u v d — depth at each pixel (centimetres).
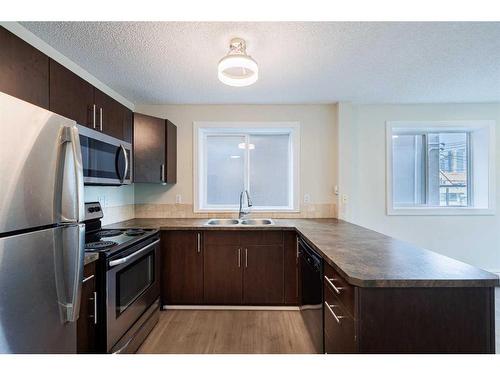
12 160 92
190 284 256
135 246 192
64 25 155
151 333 215
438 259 133
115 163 216
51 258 108
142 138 258
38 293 102
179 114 313
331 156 314
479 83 252
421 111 317
